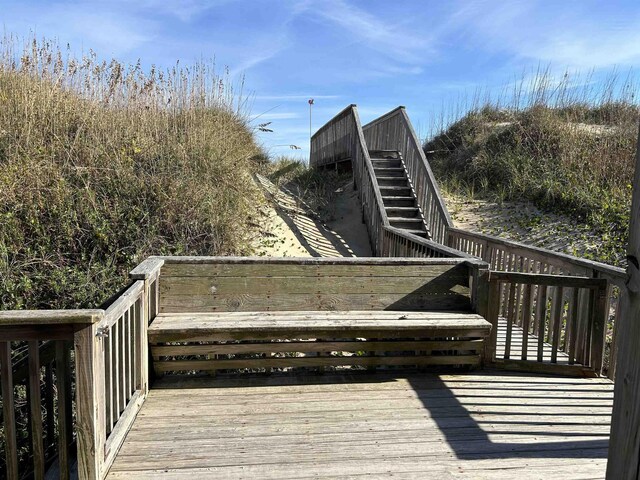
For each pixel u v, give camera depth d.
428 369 3.78
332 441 2.69
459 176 12.05
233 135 9.24
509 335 3.80
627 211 8.16
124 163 6.86
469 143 13.12
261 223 8.47
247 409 3.07
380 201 8.52
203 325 3.37
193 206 6.75
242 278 3.85
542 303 3.75
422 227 8.80
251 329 3.38
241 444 2.63
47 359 2.75
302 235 8.73
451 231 7.55
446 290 4.01
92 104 7.84
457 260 4.01
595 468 2.46
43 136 7.01
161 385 3.42
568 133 11.12
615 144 10.31
